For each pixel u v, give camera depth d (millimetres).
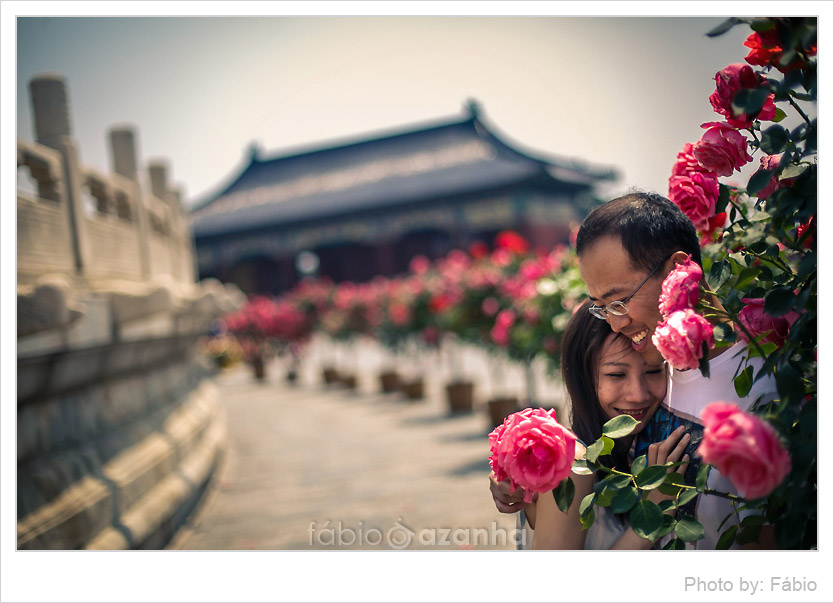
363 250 46844
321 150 49156
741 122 1628
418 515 5121
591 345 1763
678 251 1629
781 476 1266
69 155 4398
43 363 3361
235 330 20953
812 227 1579
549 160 40312
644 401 1735
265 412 13086
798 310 1500
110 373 4547
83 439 4168
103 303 4055
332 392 15727
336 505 5715
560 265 5438
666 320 1497
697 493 1560
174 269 8422
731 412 1314
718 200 1690
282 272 47781
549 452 1488
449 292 8938
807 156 1566
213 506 5965
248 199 49469
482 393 11891
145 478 4672
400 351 14750
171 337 6000
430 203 38812
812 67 1542
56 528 3285
